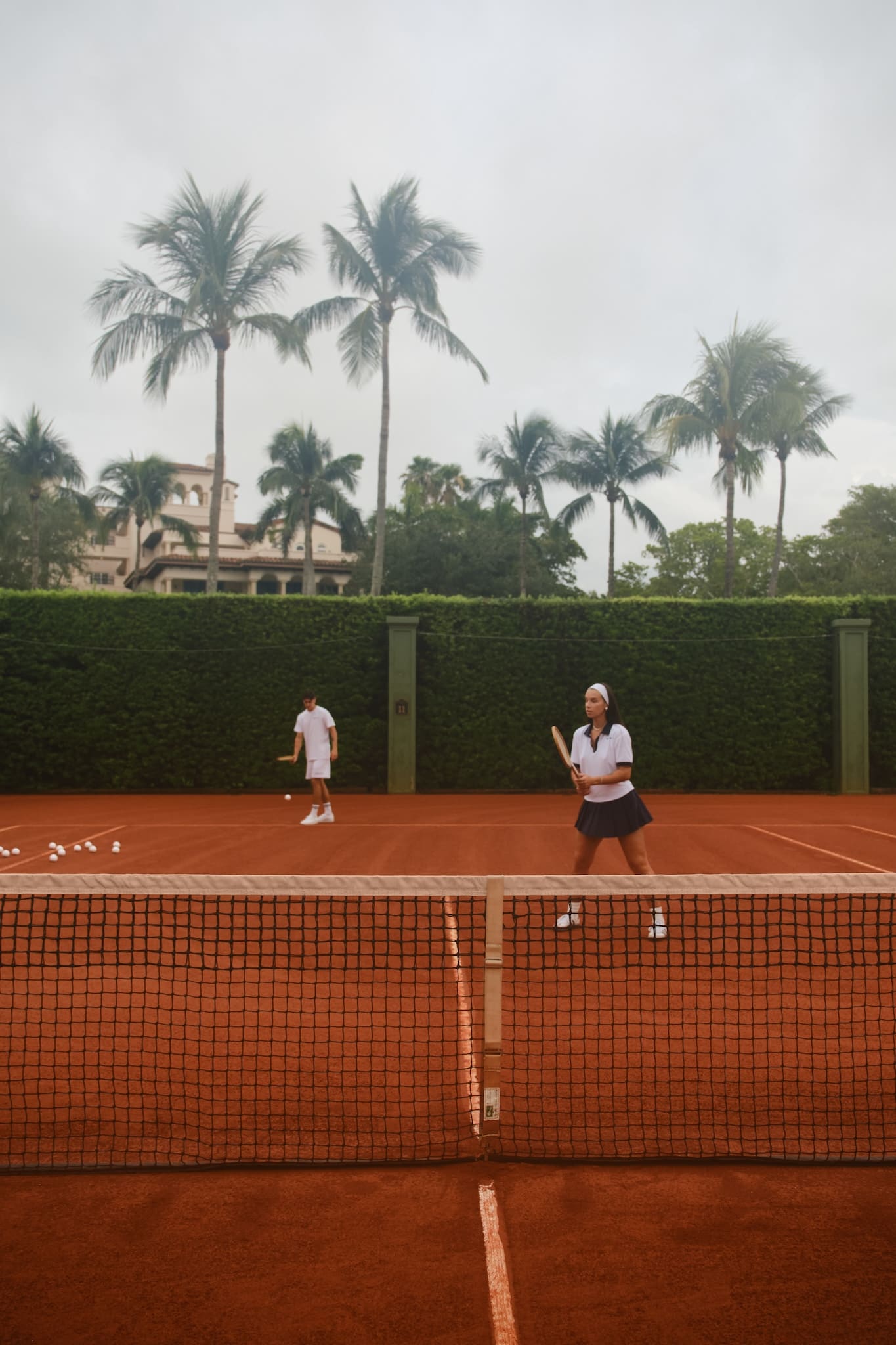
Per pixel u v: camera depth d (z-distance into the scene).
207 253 26.81
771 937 5.80
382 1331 2.27
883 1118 3.44
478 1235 2.69
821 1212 2.83
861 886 3.55
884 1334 2.25
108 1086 3.68
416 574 41.34
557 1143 3.24
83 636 19.14
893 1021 4.43
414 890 3.42
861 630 19.06
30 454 37.69
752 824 12.49
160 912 4.60
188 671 19.28
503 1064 3.91
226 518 56.50
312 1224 2.75
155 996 4.82
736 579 46.53
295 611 19.44
